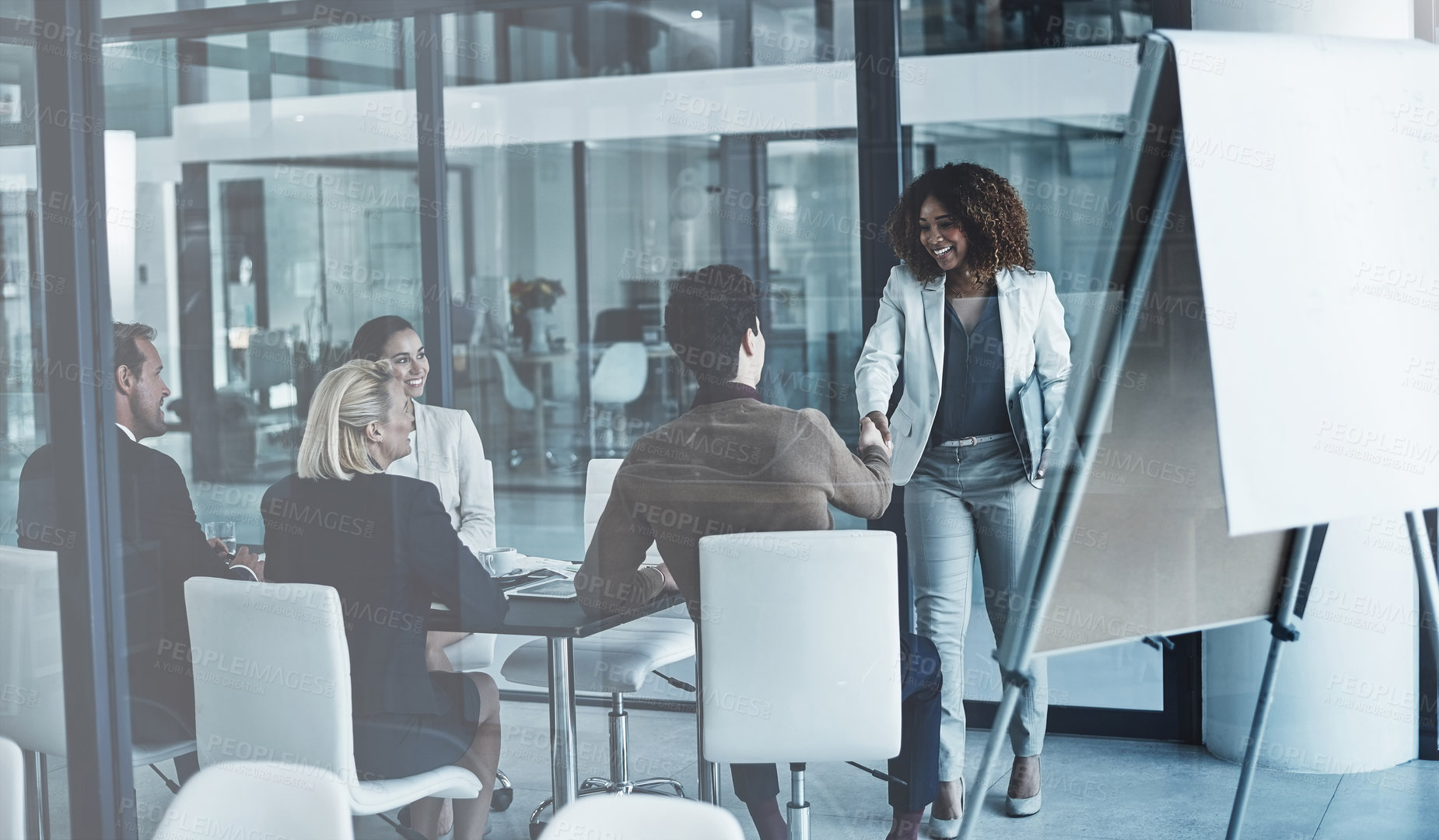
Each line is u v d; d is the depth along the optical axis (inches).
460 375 105.5
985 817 100.3
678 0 99.0
